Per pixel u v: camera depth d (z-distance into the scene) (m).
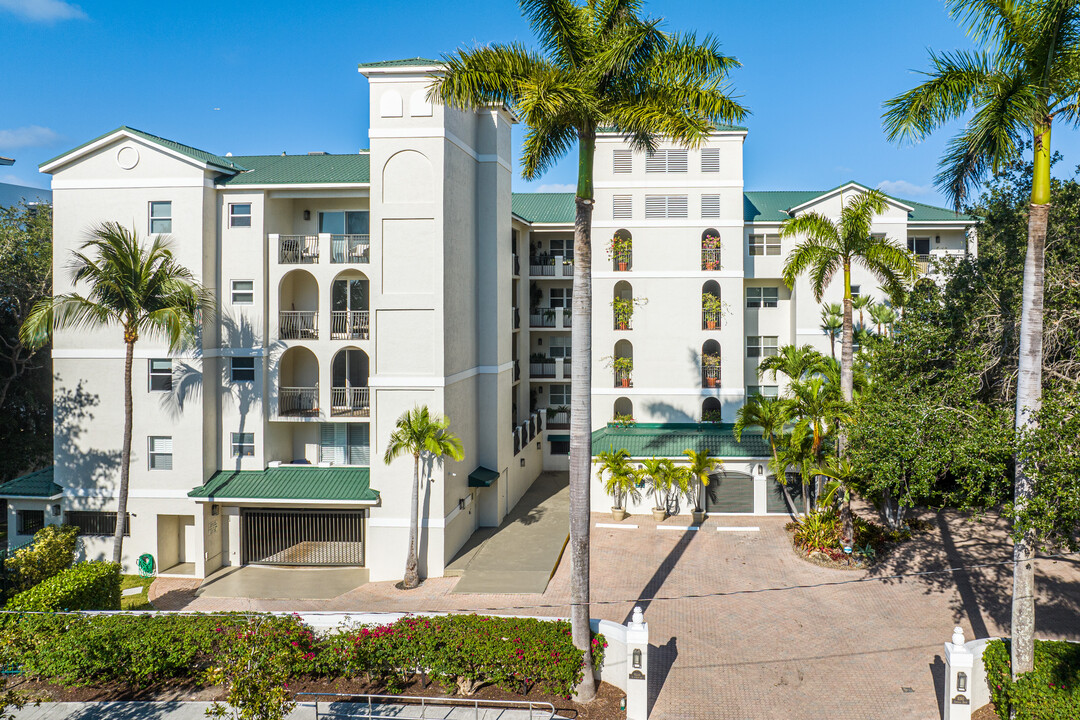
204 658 16.94
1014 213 23.48
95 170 26.23
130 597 23.62
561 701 15.98
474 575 23.86
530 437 36.56
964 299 22.94
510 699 16.02
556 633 16.75
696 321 34.12
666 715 15.54
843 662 17.78
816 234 23.69
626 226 34.31
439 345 25.02
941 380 20.69
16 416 34.84
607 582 23.19
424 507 24.75
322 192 26.58
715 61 15.99
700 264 34.06
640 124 15.97
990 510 28.27
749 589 22.36
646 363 34.41
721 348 34.06
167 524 26.67
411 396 25.16
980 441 15.77
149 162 26.06
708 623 20.11
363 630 16.89
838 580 22.83
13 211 35.06
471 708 15.73
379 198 25.12
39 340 23.78
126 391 23.38
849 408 22.98
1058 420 13.79
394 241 25.16
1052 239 21.95
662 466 29.44
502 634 16.59
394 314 25.17
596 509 30.97
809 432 26.62
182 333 25.42
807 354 27.77
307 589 24.03
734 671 17.42
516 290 36.81
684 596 21.95
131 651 16.53
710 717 15.45
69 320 25.83
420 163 25.03
